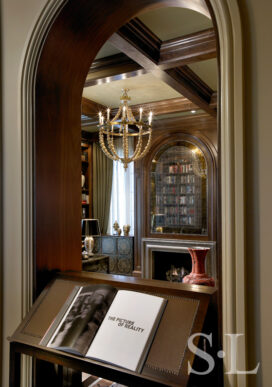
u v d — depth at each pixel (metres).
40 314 1.62
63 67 1.99
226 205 1.25
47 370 1.80
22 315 1.78
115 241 6.90
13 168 1.86
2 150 1.93
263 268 1.19
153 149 6.46
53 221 1.93
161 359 1.21
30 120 1.82
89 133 7.30
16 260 1.82
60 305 1.61
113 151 4.50
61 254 1.98
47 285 1.78
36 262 1.80
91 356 1.30
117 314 1.40
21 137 1.81
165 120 6.18
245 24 1.25
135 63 3.42
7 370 1.84
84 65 2.13
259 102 1.22
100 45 2.15
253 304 1.20
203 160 6.02
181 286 1.48
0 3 2.00
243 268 1.20
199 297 1.35
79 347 1.34
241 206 1.21
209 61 3.64
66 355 1.36
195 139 6.07
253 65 1.24
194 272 2.04
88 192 7.50
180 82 3.85
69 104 2.08
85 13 1.85
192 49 3.09
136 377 1.19
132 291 1.49
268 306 1.18
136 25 2.79
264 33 1.22
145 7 1.87
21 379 1.73
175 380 1.13
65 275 1.81
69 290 1.68
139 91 4.73
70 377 1.92
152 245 6.36
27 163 1.81
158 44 3.16
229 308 1.22
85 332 1.39
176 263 6.54
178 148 6.25
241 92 1.23
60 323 1.49
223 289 1.26
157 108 5.37
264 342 1.18
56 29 1.82
